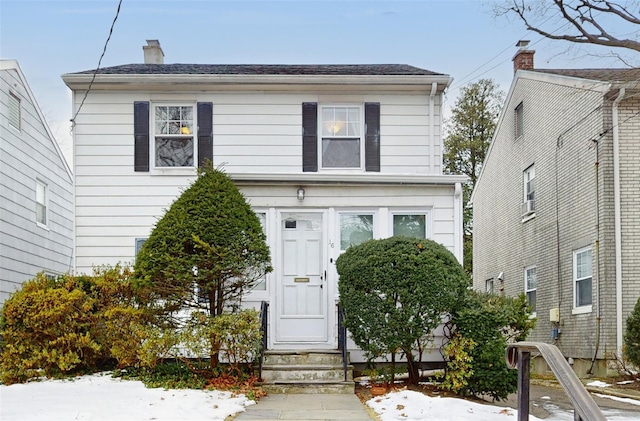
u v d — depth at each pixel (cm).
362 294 880
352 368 948
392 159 1246
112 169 1223
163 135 1248
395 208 1123
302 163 1237
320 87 1249
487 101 3014
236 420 705
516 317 864
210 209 923
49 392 848
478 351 844
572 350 1337
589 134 1283
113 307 998
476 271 2272
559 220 1438
